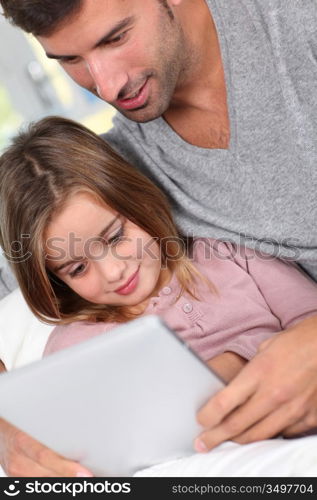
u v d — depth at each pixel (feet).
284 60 3.88
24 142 4.54
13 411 2.79
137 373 2.63
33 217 4.17
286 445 2.87
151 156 4.50
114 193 4.23
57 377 2.59
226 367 3.86
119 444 3.00
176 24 3.88
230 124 4.08
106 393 2.68
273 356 3.08
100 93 3.80
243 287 4.31
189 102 4.23
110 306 4.49
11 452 3.37
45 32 3.61
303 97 3.88
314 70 3.85
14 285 5.09
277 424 3.08
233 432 3.06
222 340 4.17
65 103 10.07
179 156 4.36
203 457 3.03
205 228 4.32
